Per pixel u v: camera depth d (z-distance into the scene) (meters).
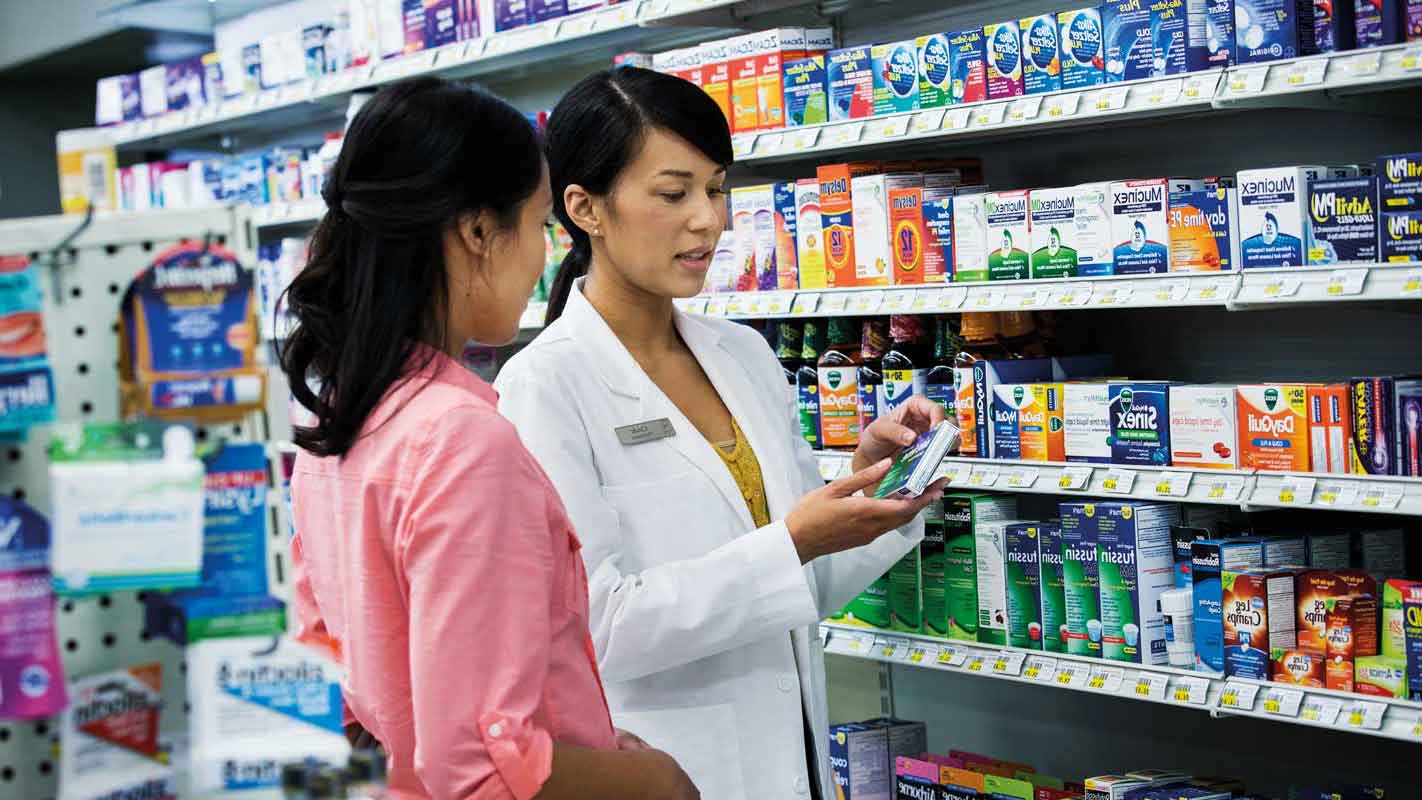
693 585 2.18
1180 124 3.33
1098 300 2.88
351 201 1.46
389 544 1.43
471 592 1.36
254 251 1.28
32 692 1.17
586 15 3.83
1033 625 3.08
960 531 3.20
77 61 6.73
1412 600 2.47
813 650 2.50
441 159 1.46
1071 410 3.00
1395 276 2.46
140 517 1.19
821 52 3.54
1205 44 2.76
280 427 1.29
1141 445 2.88
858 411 3.43
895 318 3.39
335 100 5.37
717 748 2.30
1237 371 3.29
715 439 2.43
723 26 3.87
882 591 3.36
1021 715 3.84
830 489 2.27
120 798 1.20
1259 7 2.63
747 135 3.51
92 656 1.21
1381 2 2.51
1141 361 3.47
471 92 1.51
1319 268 2.57
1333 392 2.58
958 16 3.72
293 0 5.89
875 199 3.29
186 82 5.75
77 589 1.17
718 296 3.60
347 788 1.22
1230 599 2.70
